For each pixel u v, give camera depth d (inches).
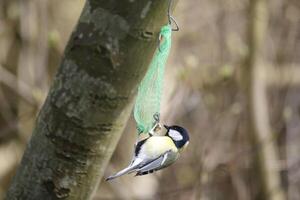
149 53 161.5
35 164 172.7
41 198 173.9
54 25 515.2
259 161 487.8
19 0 497.4
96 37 159.3
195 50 541.6
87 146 167.9
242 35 561.9
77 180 172.2
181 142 214.5
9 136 512.1
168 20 162.6
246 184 507.5
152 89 202.2
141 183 492.1
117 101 163.9
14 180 177.5
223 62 514.0
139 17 156.6
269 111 586.9
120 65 160.1
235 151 500.7
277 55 600.7
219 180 510.9
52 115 167.3
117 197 472.7
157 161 202.5
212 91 490.9
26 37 479.2
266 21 493.7
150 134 217.5
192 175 483.8
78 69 162.2
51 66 498.9
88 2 160.4
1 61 522.9
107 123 166.2
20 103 482.0
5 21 517.7
